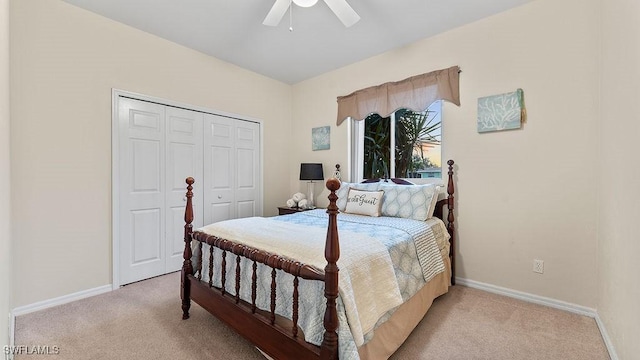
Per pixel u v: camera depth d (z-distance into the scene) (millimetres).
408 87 3020
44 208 2225
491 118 2531
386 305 1479
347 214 2906
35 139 2180
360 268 1412
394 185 2865
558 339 1804
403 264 1804
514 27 2426
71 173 2359
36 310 2164
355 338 1216
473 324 1987
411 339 1809
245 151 3777
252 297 1564
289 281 1472
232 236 1856
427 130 3090
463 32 2699
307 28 2760
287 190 4340
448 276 2561
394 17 2570
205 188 3340
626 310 1441
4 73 1401
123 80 2664
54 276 2270
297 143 4293
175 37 2928
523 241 2393
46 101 2234
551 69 2260
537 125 2320
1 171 1160
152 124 2877
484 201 2592
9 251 1746
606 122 1839
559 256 2229
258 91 3912
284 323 1469
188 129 3176
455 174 2754
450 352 1677
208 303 1893
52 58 2266
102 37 2537
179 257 3105
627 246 1433
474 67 2637
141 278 2799
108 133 2568
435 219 2637
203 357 1628
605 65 1867
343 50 3217
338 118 3701
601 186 1961
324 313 1262
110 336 1828
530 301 2348
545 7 2283
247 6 2418
